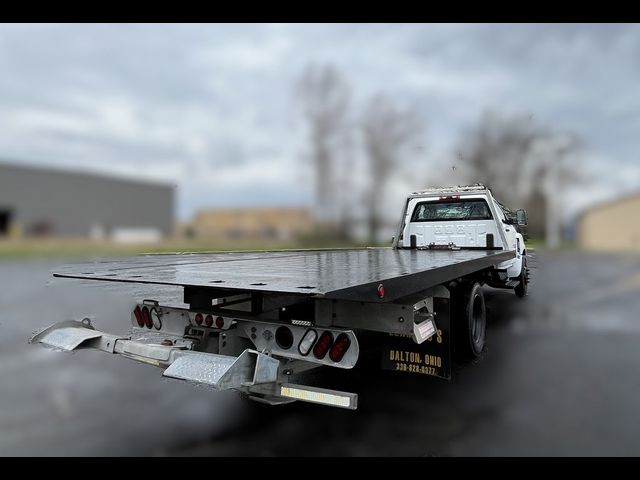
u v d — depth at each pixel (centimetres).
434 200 740
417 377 440
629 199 3853
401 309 312
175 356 294
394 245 782
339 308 331
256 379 265
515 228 825
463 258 450
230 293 364
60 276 343
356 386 416
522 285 921
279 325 306
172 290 384
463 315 457
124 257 589
